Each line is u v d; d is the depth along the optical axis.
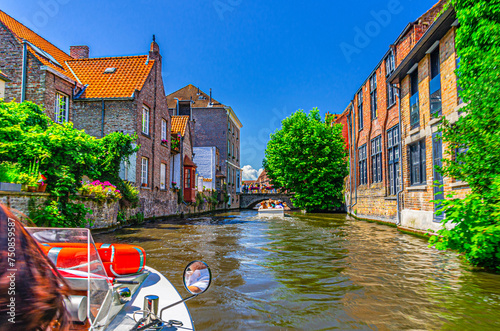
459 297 4.38
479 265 6.15
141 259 2.57
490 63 5.88
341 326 3.48
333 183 30.45
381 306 4.07
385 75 15.98
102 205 12.21
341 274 5.66
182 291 4.69
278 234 11.70
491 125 5.89
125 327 1.60
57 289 1.08
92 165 10.95
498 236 5.05
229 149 43.66
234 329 3.39
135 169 16.66
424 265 6.34
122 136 13.60
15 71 13.02
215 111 41.53
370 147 18.73
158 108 20.03
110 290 1.71
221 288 4.85
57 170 8.88
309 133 28.75
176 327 1.64
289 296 4.48
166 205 21.17
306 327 3.45
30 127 9.19
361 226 14.91
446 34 9.72
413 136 12.18
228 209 41.88
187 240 9.91
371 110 18.66
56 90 13.86
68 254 1.65
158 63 20.00
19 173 7.86
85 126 16.86
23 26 18.17
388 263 6.53
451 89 9.41
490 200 5.57
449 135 6.59
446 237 5.88
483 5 6.09
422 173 11.76
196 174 27.95
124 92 17.27
